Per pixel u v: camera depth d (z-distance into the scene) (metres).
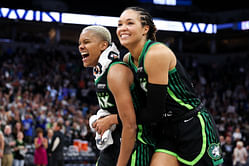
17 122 8.80
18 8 11.04
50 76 16.97
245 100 17.58
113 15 12.05
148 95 2.35
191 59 21.20
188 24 12.36
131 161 2.51
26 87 14.35
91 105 14.51
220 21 14.09
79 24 11.68
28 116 10.27
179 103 2.49
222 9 19.45
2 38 19.97
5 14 10.93
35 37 20.44
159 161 2.46
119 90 2.34
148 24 2.46
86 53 2.56
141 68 2.37
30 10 11.16
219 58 22.95
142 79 2.39
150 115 2.34
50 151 8.32
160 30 12.41
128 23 2.42
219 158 2.59
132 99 2.49
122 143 2.37
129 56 2.60
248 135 12.61
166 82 2.34
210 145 2.52
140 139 2.53
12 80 15.20
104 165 2.57
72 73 18.16
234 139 11.63
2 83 14.02
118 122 2.44
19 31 21.17
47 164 8.65
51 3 15.42
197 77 19.72
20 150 8.52
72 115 12.47
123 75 2.36
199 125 2.51
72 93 15.97
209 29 12.46
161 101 2.33
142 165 2.52
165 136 2.55
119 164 2.40
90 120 2.65
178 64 2.53
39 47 20.42
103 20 11.94
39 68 17.39
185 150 2.48
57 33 21.00
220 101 17.92
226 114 15.34
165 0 14.70
